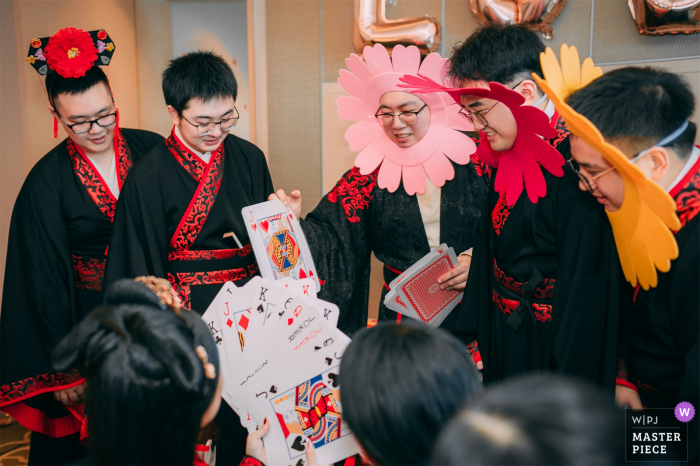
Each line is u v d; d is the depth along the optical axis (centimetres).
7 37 291
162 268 171
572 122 98
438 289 175
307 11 306
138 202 169
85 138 185
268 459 117
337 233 190
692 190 98
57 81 177
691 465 98
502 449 44
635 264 109
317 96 312
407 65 174
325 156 316
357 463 135
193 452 83
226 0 413
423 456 70
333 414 116
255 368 120
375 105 181
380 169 186
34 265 184
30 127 295
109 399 75
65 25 315
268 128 324
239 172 184
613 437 46
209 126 166
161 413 76
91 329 80
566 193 130
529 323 140
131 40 372
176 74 162
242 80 432
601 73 124
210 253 175
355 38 271
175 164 175
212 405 90
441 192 185
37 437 194
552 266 137
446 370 71
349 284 190
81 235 192
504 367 148
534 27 245
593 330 125
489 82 126
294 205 181
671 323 106
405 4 282
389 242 191
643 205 98
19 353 183
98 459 79
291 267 166
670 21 227
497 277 152
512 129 136
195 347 81
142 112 386
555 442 44
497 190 151
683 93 96
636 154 97
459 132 179
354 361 75
